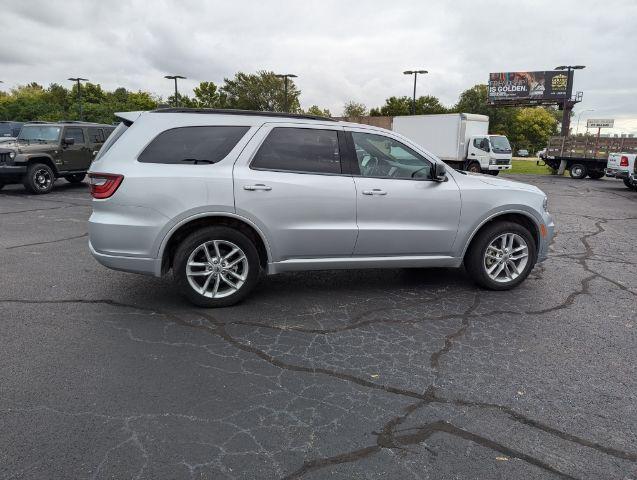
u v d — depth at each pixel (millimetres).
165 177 4219
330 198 4578
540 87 56188
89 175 4387
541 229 5312
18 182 13227
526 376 3414
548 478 2402
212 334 4000
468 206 5000
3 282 5285
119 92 68750
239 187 4340
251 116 4578
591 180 23750
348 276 5734
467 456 2549
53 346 3715
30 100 61688
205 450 2545
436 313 4594
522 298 5086
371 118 38281
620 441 2703
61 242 7355
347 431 2738
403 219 4836
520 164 38875
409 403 3041
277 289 5199
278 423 2799
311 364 3527
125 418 2803
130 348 3711
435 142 27172
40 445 2543
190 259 4375
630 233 9172
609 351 3850
